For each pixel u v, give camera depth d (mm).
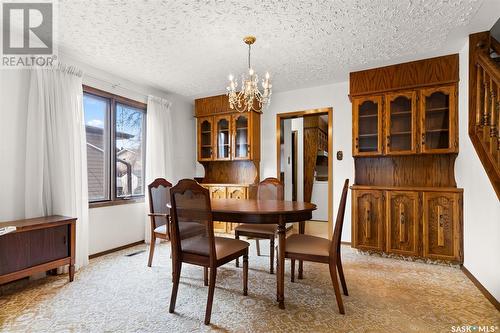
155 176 3818
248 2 1954
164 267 2828
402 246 2994
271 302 2061
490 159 2107
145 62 3033
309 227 4883
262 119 4355
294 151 5441
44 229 2312
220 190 4195
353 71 3311
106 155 3420
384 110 3162
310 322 1787
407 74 3033
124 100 3598
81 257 2832
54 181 2637
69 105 2744
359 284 2371
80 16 2131
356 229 3230
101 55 2848
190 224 1923
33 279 2500
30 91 2504
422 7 2018
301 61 3020
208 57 2908
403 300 2078
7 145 2402
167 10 2047
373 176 3455
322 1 1950
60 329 1724
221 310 1947
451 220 2775
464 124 2682
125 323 1789
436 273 2625
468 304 2020
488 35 2381
